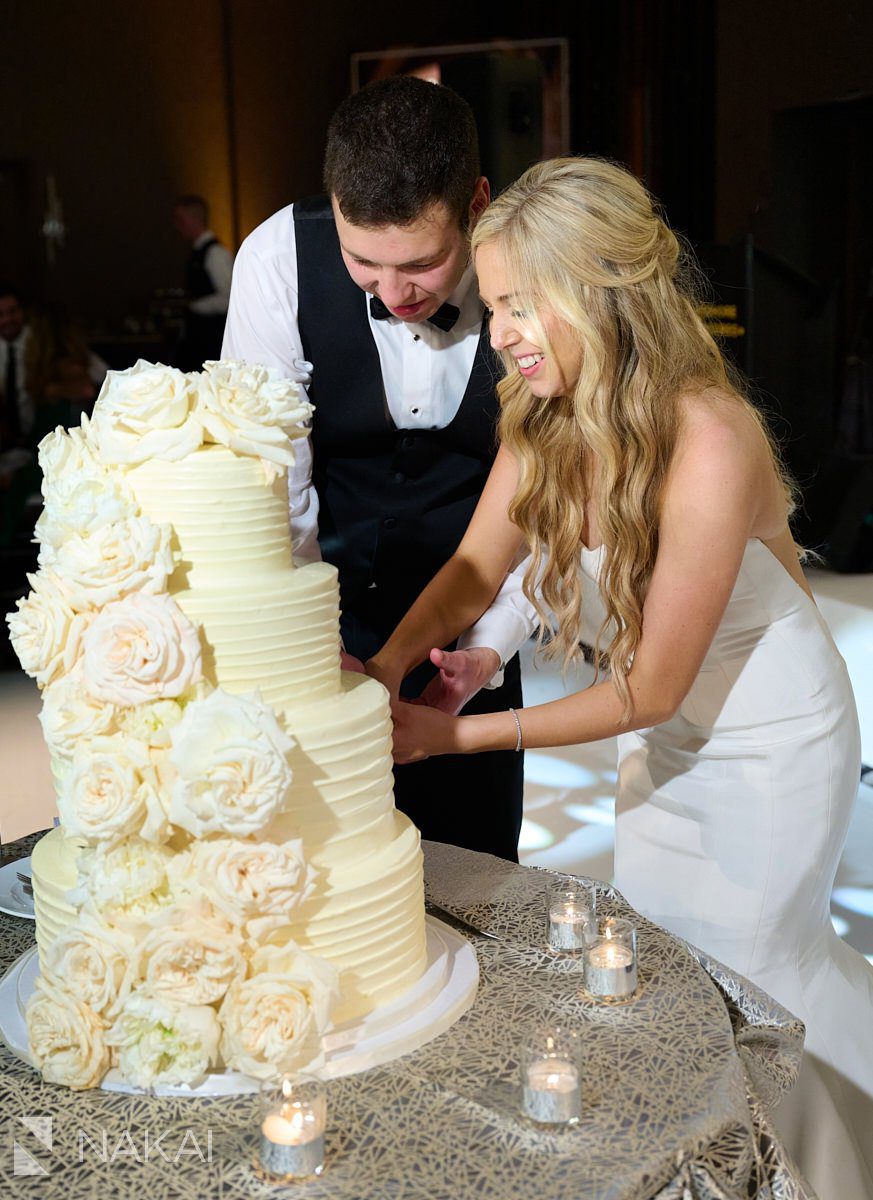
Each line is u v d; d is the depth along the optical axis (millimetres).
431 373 2336
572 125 8336
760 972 2043
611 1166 1241
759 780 2008
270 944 1411
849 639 4758
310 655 1478
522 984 1602
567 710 1826
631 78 7898
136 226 9719
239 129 9742
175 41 9555
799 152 7316
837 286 7145
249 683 1440
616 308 1749
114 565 1378
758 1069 1547
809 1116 2020
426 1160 1260
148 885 1380
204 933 1355
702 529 1776
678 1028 1485
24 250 9633
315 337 2348
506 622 2230
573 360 1791
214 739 1335
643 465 1792
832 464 6414
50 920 1503
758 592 1967
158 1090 1377
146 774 1371
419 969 1552
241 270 2406
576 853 4059
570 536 1994
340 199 1938
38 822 4359
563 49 8234
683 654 1826
